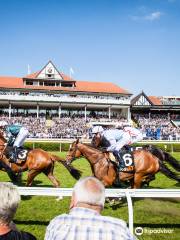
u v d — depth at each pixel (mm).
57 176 11961
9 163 8281
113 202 7328
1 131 8891
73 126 39281
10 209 2057
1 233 2066
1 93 50625
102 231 2125
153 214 5961
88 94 53156
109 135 7785
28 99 49406
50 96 50250
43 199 7738
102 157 7672
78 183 2254
